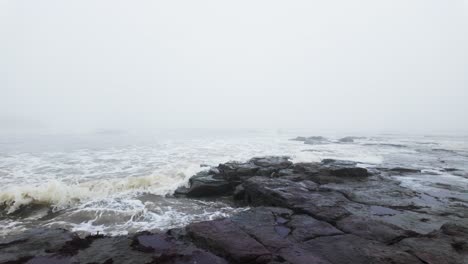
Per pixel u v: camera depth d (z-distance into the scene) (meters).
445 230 6.34
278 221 6.88
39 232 6.47
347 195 9.55
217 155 19.39
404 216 7.62
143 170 13.83
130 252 5.33
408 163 18.44
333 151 23.41
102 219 7.92
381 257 4.99
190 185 11.26
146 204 9.37
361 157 20.30
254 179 10.35
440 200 9.53
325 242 5.65
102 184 10.77
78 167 14.52
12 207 8.72
